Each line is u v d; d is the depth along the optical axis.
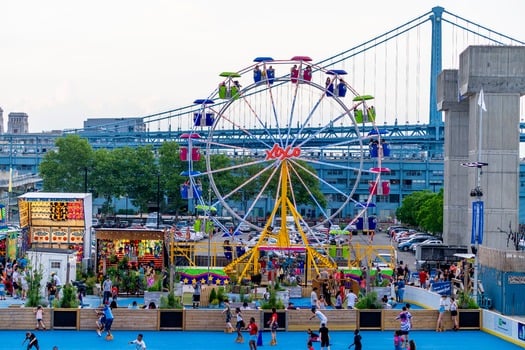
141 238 94.00
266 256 103.06
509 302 75.56
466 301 70.06
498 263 76.62
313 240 132.75
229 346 61.09
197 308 73.25
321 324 61.72
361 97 99.25
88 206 101.56
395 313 68.75
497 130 105.31
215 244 99.12
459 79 112.19
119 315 66.88
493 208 105.19
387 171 97.31
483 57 105.31
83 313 66.62
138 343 53.38
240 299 75.19
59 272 82.31
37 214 100.62
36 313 66.25
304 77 100.69
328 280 80.88
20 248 102.12
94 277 86.88
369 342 63.50
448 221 123.31
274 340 61.91
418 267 105.50
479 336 66.69
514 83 105.06
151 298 77.12
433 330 69.25
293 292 85.75
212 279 89.00
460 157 122.94
